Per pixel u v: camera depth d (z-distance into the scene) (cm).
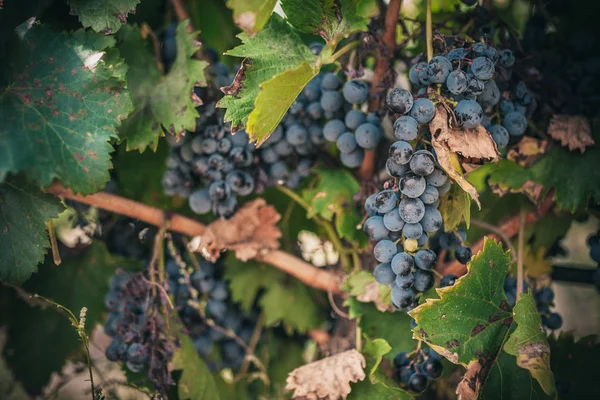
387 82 57
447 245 56
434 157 50
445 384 67
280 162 61
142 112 60
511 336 51
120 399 67
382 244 51
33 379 69
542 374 51
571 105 61
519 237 61
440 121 50
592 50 62
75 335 70
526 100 57
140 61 62
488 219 67
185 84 59
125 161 67
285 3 54
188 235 65
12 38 52
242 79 53
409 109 50
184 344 63
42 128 51
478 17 58
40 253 54
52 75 52
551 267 65
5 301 69
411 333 59
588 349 66
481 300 52
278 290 71
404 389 57
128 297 62
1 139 50
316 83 60
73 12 54
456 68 52
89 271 71
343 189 60
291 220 69
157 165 68
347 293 62
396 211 51
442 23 60
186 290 68
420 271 51
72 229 70
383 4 58
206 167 61
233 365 73
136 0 55
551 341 65
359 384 57
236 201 62
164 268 63
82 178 51
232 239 63
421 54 55
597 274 62
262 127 51
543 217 64
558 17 64
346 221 60
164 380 60
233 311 73
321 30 55
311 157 63
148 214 62
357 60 58
